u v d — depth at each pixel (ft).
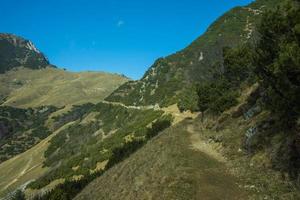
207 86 181.98
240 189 81.66
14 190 309.42
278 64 71.41
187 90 289.53
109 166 193.36
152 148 132.98
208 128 150.00
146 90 366.84
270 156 86.28
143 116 288.30
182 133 148.66
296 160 76.13
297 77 70.49
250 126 111.65
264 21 85.56
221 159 105.29
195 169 95.81
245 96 151.33
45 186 259.39
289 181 74.49
